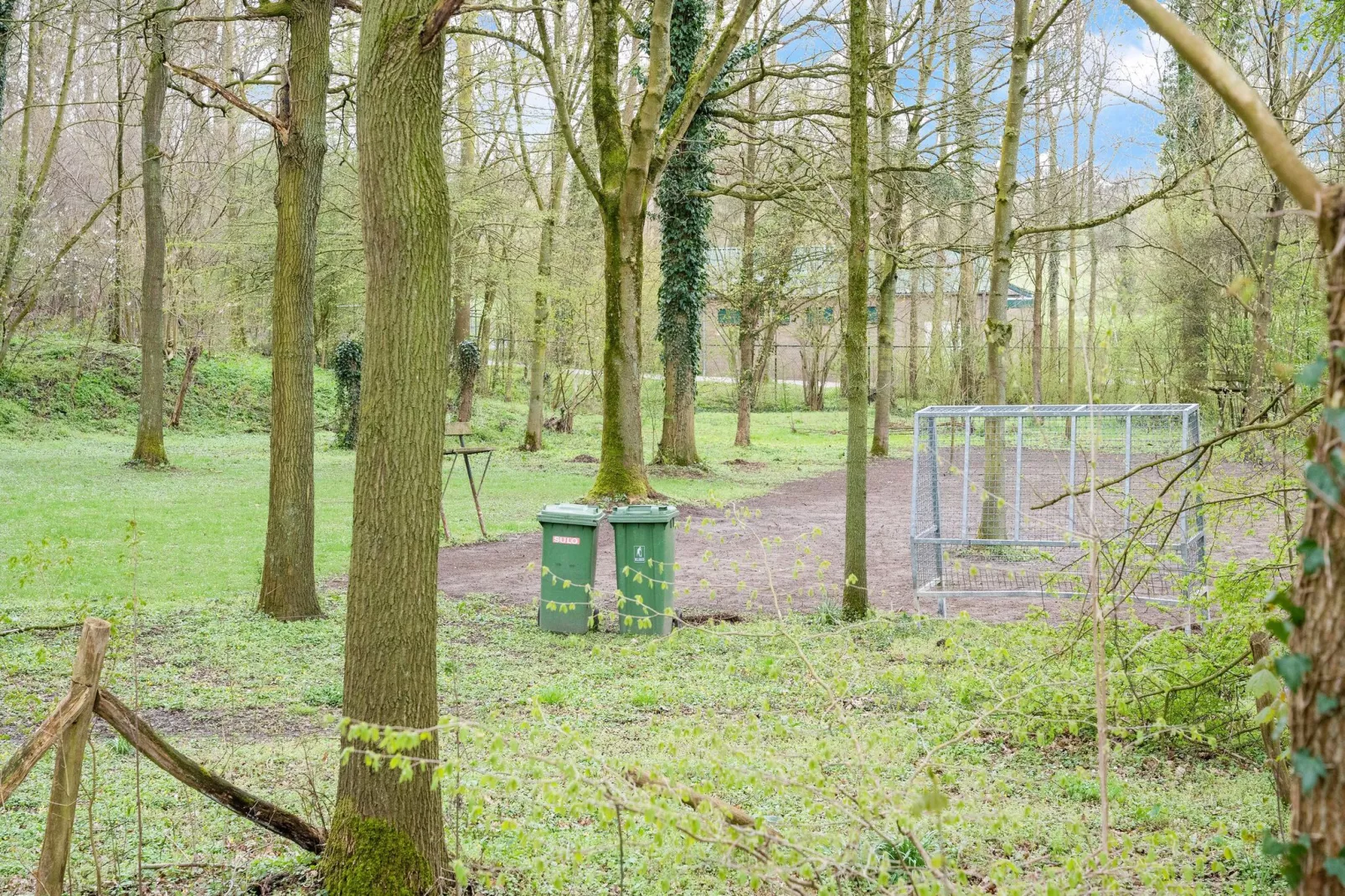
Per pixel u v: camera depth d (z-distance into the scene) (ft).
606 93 65.00
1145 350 98.89
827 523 68.33
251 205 108.78
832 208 74.79
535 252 114.01
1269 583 21.72
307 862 15.79
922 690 20.26
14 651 30.63
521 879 15.57
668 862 15.38
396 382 14.74
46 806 19.13
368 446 14.78
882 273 114.52
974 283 155.12
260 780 20.31
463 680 29.86
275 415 38.32
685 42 81.97
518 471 98.02
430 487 14.93
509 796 19.06
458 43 96.48
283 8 36.47
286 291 37.76
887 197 93.25
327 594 43.45
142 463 88.53
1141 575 22.25
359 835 14.47
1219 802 20.01
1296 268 38.86
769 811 17.02
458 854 15.24
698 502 77.00
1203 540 30.78
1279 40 43.04
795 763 14.71
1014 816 17.95
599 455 112.88
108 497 69.77
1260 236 51.72
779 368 237.86
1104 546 19.88
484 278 110.93
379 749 14.40
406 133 14.82
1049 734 20.34
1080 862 11.51
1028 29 52.26
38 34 92.48
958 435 144.05
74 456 94.43
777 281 127.54
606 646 34.78
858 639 33.55
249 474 88.17
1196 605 23.99
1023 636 24.61
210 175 118.32
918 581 39.11
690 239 93.76
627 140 88.43
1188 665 20.93
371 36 14.79
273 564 38.29
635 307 66.03
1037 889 11.23
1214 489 23.18
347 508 70.79
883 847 15.10
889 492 88.79
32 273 115.14
